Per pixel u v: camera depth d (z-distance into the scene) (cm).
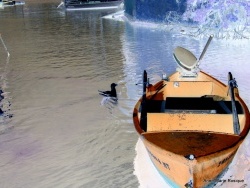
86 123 829
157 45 1703
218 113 615
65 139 755
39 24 2883
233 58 1345
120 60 1438
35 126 829
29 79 1235
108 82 1138
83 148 712
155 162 562
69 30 2464
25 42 2042
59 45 1894
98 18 3056
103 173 618
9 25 2894
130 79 1152
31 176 622
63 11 3875
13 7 4747
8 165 660
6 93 1084
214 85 748
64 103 970
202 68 1218
